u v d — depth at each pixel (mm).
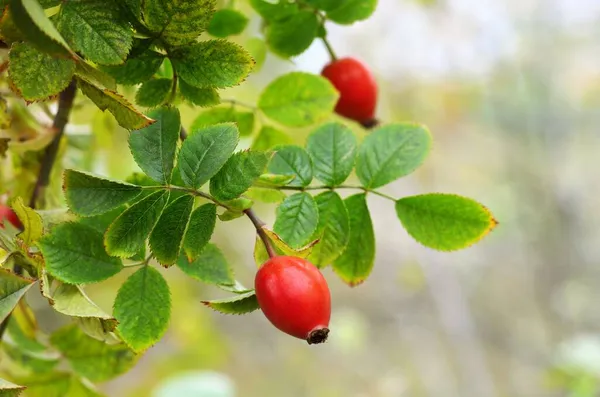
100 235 346
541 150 1911
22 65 329
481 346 1703
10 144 392
